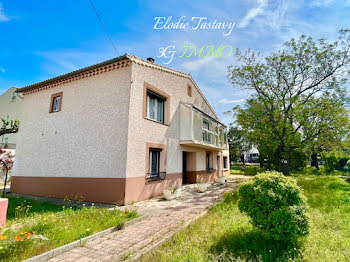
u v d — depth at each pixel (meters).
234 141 33.03
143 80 9.18
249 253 3.43
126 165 7.67
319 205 7.01
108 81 8.95
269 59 15.61
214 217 5.63
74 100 9.80
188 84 14.09
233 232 4.36
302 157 22.33
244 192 4.30
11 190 11.28
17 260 3.16
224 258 3.16
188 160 14.38
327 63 14.37
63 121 9.95
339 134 14.35
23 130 11.67
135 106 8.47
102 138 8.50
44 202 8.22
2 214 5.12
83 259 3.41
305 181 12.84
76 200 8.59
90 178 8.46
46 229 4.50
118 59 8.46
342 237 4.20
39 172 10.26
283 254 3.40
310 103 15.16
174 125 11.61
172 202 8.16
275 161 21.22
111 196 7.78
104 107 8.77
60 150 9.71
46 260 3.37
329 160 25.38
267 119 15.74
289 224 3.66
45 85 11.17
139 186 8.30
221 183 14.78
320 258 3.24
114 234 4.60
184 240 4.04
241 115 16.45
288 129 15.34
